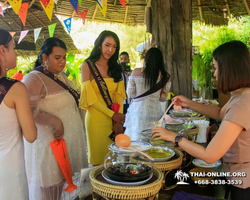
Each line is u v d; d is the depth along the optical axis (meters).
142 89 2.63
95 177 1.22
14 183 1.37
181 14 3.36
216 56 1.34
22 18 2.71
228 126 1.22
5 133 1.33
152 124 1.53
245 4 4.79
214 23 5.23
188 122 2.16
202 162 1.71
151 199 1.10
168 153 1.43
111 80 2.20
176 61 3.42
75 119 2.04
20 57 5.99
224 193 1.38
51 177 1.86
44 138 1.85
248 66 1.27
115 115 2.08
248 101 1.23
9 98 1.32
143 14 5.12
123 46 14.14
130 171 1.13
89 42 13.52
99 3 2.84
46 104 1.85
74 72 6.52
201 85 5.51
